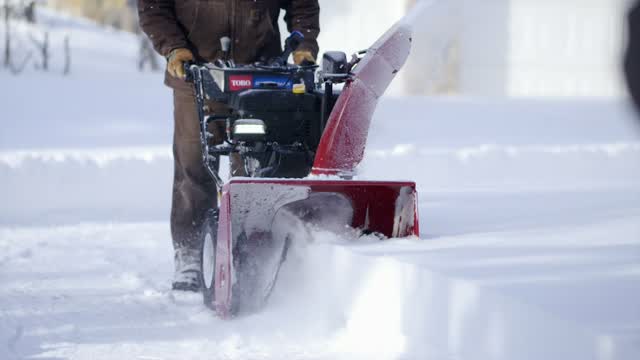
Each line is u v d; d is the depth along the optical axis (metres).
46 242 17.70
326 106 12.03
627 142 41.00
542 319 7.00
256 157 12.16
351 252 9.94
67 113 47.09
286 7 14.07
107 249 16.89
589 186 22.41
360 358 8.77
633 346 6.16
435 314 8.52
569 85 90.25
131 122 45.09
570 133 45.19
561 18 91.38
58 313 11.39
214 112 13.14
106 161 32.97
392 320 9.23
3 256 16.03
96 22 104.69
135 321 10.91
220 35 13.41
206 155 12.08
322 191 11.04
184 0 13.30
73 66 67.50
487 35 89.44
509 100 63.25
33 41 68.44
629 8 4.86
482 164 31.62
